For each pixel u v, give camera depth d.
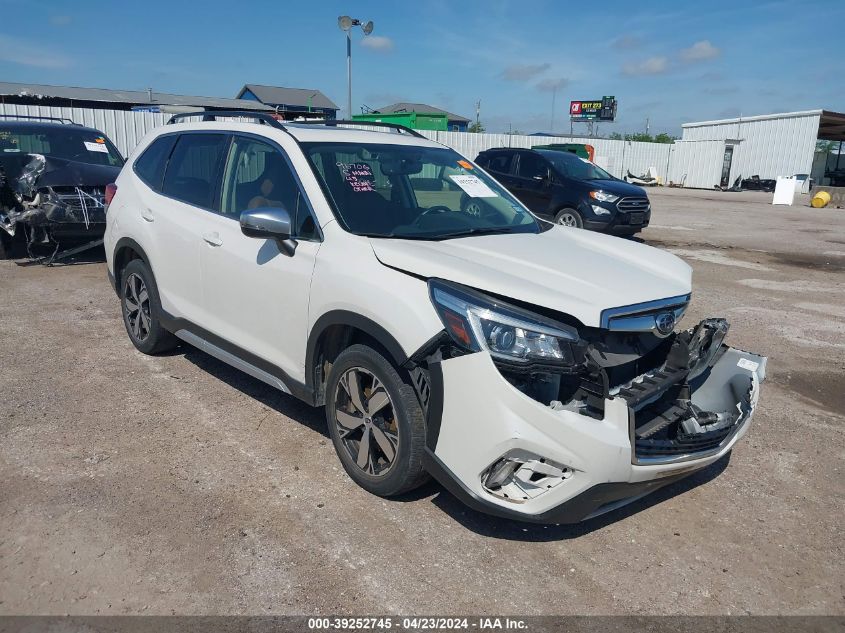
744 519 3.64
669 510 3.71
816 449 4.51
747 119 39.31
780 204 26.03
